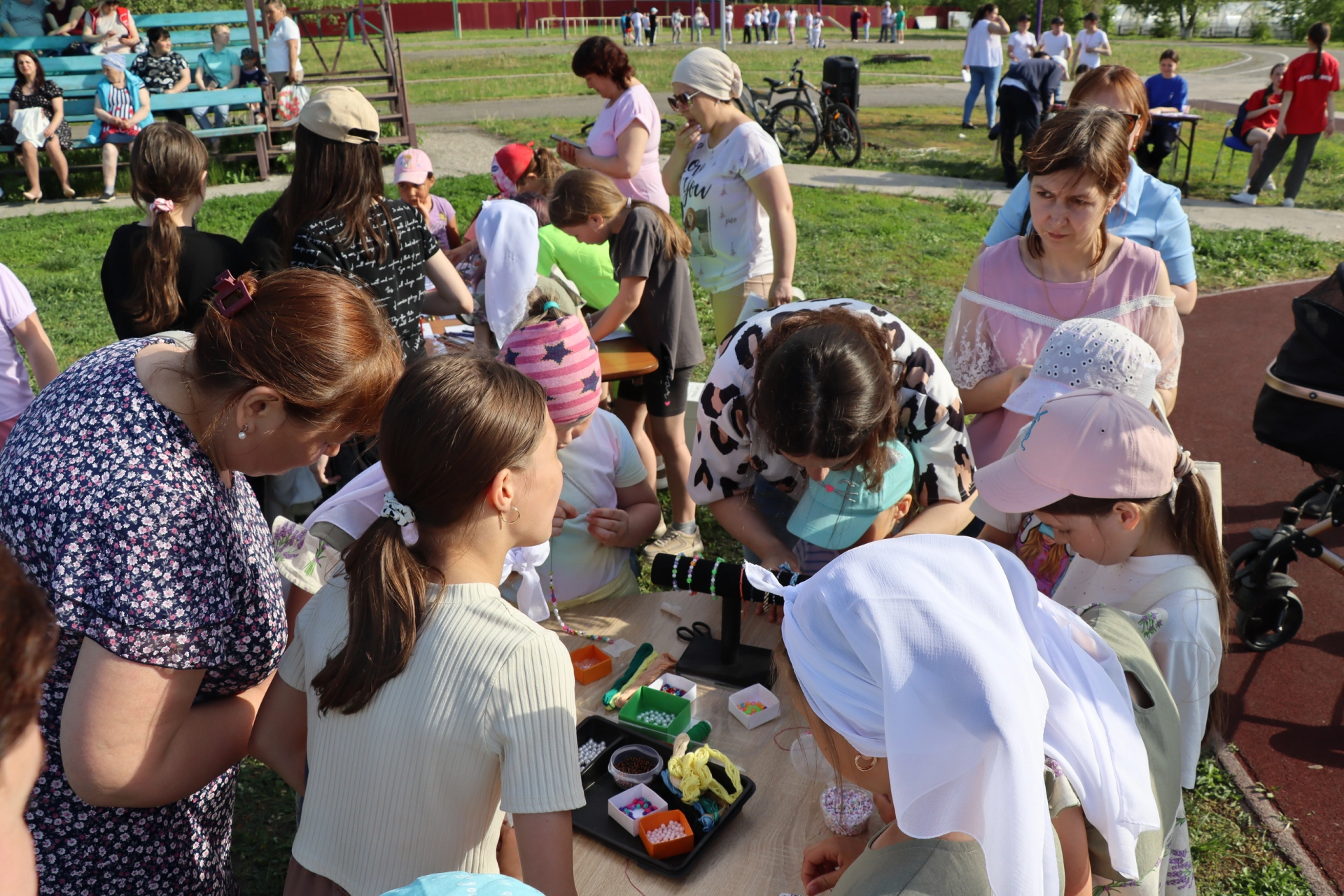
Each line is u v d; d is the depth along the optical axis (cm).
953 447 224
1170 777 135
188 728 143
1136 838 118
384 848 132
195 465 136
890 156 1330
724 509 245
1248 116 1016
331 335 133
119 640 125
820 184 1148
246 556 148
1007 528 233
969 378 271
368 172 295
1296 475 500
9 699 67
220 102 1146
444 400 127
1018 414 252
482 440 127
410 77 2348
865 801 164
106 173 1086
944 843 112
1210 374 632
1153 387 204
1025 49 1869
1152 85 1113
